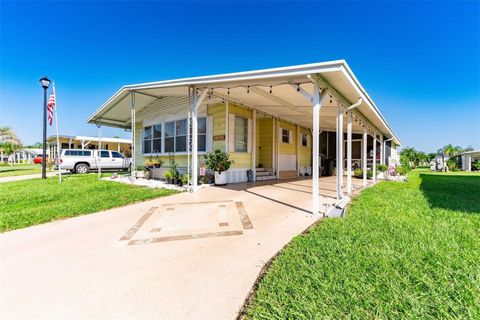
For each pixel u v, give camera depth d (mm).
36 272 2479
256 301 1946
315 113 4723
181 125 9758
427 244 3012
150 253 2947
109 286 2203
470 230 3590
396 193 7363
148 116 11500
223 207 5258
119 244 3252
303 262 2533
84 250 3057
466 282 2137
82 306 1916
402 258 2590
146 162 10367
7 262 2723
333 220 4145
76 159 15023
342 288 2045
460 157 33312
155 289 2154
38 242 3355
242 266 2586
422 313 1745
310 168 14484
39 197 6559
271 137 10961
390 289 2027
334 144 16734
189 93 7094
